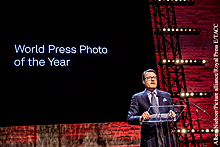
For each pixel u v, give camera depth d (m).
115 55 5.88
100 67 5.77
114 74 5.80
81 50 5.75
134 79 5.85
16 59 5.46
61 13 5.80
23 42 5.54
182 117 5.70
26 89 5.41
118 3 6.09
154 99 2.79
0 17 5.53
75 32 5.80
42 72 5.52
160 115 2.41
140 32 6.05
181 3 6.17
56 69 5.58
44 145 5.59
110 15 6.01
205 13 6.71
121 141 5.85
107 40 5.90
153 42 6.04
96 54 5.80
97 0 6.00
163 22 6.45
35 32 5.62
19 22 5.59
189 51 6.44
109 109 5.66
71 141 5.70
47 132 5.64
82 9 5.91
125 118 5.68
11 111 5.31
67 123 5.47
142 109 2.77
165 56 5.93
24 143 5.54
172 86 6.13
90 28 5.88
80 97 5.59
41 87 5.47
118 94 5.74
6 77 5.38
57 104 5.48
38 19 5.68
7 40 5.48
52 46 5.64
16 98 5.36
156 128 2.56
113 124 5.89
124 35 5.98
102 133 5.82
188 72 6.32
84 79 5.67
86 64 5.73
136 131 5.94
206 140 6.00
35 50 5.56
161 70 5.89
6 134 5.49
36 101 5.41
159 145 2.50
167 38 6.41
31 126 5.62
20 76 5.43
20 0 5.67
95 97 5.65
